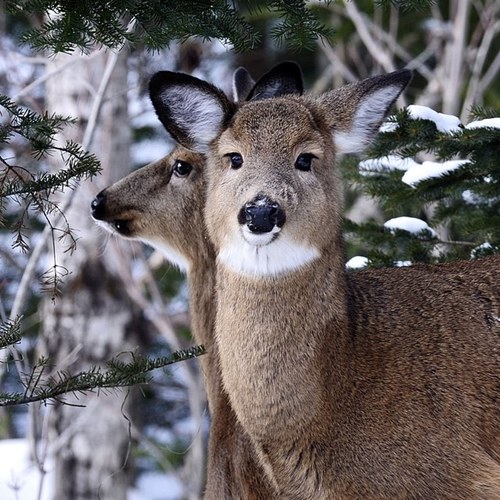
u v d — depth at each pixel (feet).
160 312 62.18
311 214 33.22
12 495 57.72
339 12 73.26
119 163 59.36
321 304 33.55
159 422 74.02
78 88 59.00
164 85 35.86
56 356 59.31
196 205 40.86
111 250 59.06
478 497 33.30
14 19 71.92
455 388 33.96
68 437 57.26
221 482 37.60
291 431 33.40
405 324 34.91
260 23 76.59
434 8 71.31
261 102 35.19
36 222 64.23
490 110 39.83
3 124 32.30
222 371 34.58
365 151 39.60
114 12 33.96
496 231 40.63
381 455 33.35
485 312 35.27
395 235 41.68
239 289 33.45
